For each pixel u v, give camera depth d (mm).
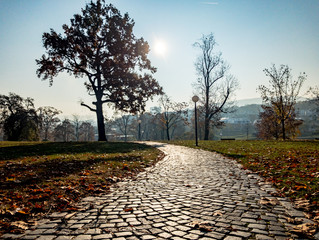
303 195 4324
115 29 24938
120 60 26281
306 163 7383
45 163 8281
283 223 3209
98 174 6953
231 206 4039
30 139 48594
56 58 24672
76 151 13070
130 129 89938
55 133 76500
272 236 2795
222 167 8516
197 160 10656
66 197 4570
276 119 32500
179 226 3193
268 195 4676
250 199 4445
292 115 32875
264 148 13203
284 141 18797
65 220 3451
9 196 4418
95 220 3447
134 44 26891
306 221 3195
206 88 35719
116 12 25641
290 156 9164
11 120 44531
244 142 19609
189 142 23953
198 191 5203
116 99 26969
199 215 3621
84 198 4676
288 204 4008
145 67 28484
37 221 3408
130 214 3717
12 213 3547
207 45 35125
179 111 48344
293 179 5559
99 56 24484
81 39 24062
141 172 7914
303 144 14477
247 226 3127
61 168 7508
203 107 36812
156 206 4133
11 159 9195
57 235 2906
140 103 27000
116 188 5613
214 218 3469
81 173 6812
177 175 7285
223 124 36875
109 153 12500
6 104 45062
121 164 8875
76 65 24438
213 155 12320
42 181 5660
